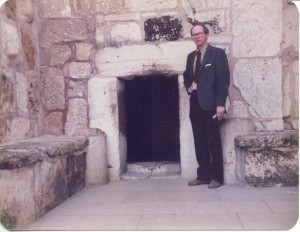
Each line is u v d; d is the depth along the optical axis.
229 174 4.16
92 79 4.52
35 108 4.34
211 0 4.33
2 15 3.62
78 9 4.53
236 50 4.28
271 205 3.17
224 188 3.86
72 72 4.55
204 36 3.92
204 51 3.98
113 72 4.52
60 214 3.09
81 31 4.54
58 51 4.56
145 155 6.02
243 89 4.27
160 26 4.43
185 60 4.41
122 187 4.10
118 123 4.52
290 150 3.79
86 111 4.54
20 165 2.65
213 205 3.23
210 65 3.88
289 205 3.15
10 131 3.67
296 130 4.16
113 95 4.50
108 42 4.51
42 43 4.57
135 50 4.47
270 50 4.23
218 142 3.93
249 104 4.27
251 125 4.26
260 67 4.25
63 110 4.56
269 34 4.23
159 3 4.43
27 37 4.21
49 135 4.44
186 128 4.42
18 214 2.69
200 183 4.07
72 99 4.55
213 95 3.89
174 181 4.31
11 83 3.72
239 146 3.89
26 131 4.05
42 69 4.57
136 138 6.09
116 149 4.51
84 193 3.86
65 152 3.52
